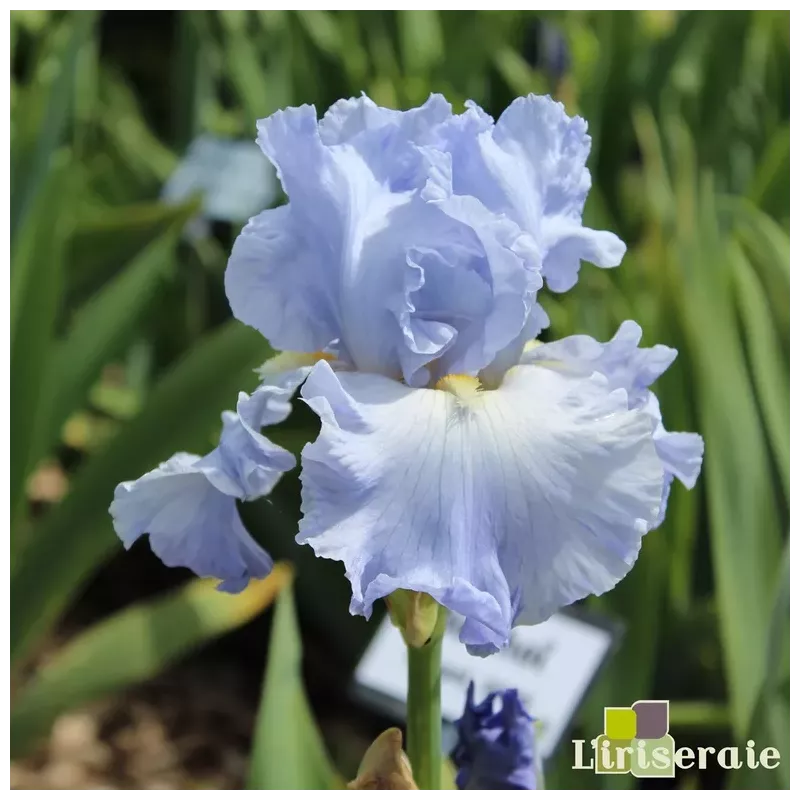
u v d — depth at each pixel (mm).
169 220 604
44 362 503
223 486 261
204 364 502
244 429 263
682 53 757
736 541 446
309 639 670
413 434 250
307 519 239
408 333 259
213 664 685
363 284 264
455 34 806
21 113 570
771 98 841
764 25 841
